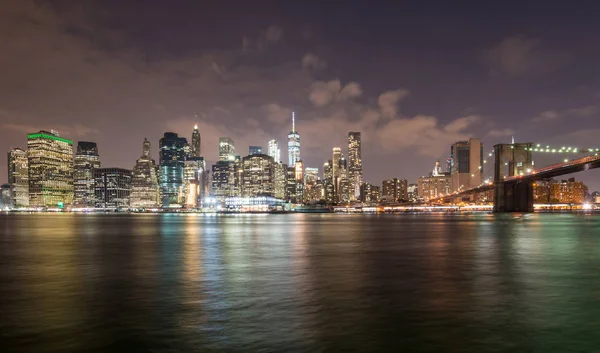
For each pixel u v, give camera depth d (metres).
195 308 24.14
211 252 54.47
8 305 25.20
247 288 29.62
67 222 195.38
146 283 31.84
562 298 26.22
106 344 18.45
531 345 18.05
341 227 131.62
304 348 17.77
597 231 97.50
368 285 30.47
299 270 38.00
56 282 32.66
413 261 44.16
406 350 17.53
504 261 43.91
